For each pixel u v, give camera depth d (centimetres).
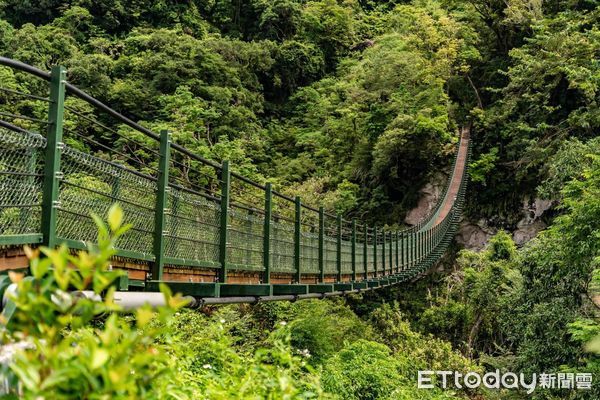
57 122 391
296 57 5059
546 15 3950
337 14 5700
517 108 3594
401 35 4981
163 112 3189
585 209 1262
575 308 1330
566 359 1313
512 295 1630
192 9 5219
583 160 1906
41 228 386
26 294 155
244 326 1311
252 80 4678
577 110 3095
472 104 4069
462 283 2609
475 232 3459
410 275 2064
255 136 3947
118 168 485
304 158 4088
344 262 1345
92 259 157
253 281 838
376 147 3625
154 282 528
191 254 620
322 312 1675
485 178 3481
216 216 689
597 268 1262
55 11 4694
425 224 2833
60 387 151
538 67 3297
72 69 3506
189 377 400
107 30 4672
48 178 387
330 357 1516
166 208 554
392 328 2200
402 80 4144
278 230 929
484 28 4284
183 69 3844
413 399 1407
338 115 4388
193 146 2648
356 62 5269
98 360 149
